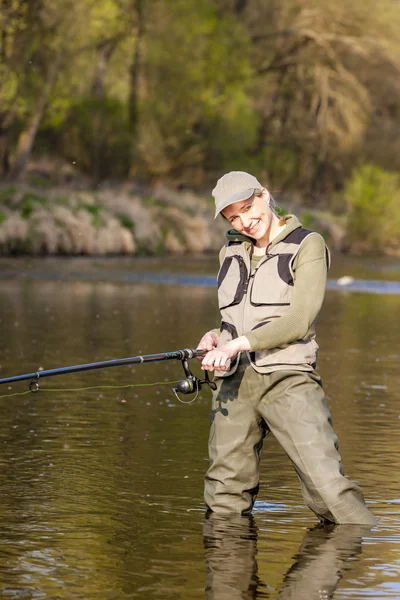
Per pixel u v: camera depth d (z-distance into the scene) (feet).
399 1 213.46
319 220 204.54
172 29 180.14
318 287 22.84
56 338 59.77
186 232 172.96
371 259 174.19
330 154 236.22
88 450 31.01
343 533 22.43
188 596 18.37
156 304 84.99
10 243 145.89
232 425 23.89
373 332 67.26
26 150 166.40
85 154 184.75
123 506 24.63
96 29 163.02
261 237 23.22
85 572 19.63
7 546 21.29
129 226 162.91
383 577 19.51
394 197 205.87
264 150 224.12
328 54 215.10
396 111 236.22
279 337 22.59
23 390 42.42
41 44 161.38
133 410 38.19
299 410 23.02
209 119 192.34
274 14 215.72
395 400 40.68
